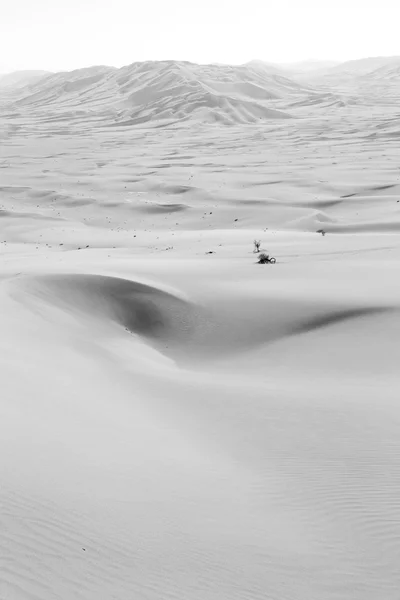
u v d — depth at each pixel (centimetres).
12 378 1357
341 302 2588
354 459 1163
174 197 7925
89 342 2172
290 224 6100
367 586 743
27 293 2544
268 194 7744
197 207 7144
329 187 8000
